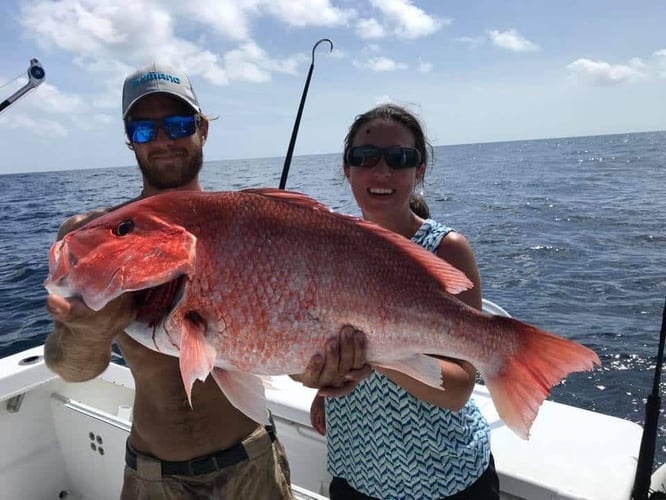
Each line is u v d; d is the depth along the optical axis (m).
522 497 2.32
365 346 1.62
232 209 1.57
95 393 3.54
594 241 13.02
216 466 2.02
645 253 11.50
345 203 19.20
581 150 85.12
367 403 1.99
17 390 3.04
